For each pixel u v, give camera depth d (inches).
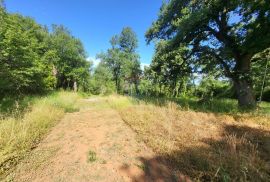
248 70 413.1
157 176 139.3
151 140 206.1
